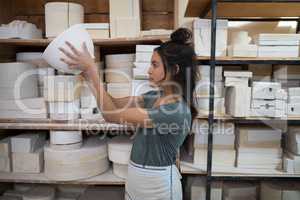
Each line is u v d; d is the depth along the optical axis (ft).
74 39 3.14
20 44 5.39
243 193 5.25
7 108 5.03
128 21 4.92
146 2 5.89
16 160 5.31
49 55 3.21
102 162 5.36
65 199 5.79
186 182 5.30
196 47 4.68
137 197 3.61
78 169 5.03
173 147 3.51
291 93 4.60
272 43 4.47
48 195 5.54
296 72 4.88
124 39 4.80
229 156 5.03
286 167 4.82
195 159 5.12
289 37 4.46
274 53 4.49
